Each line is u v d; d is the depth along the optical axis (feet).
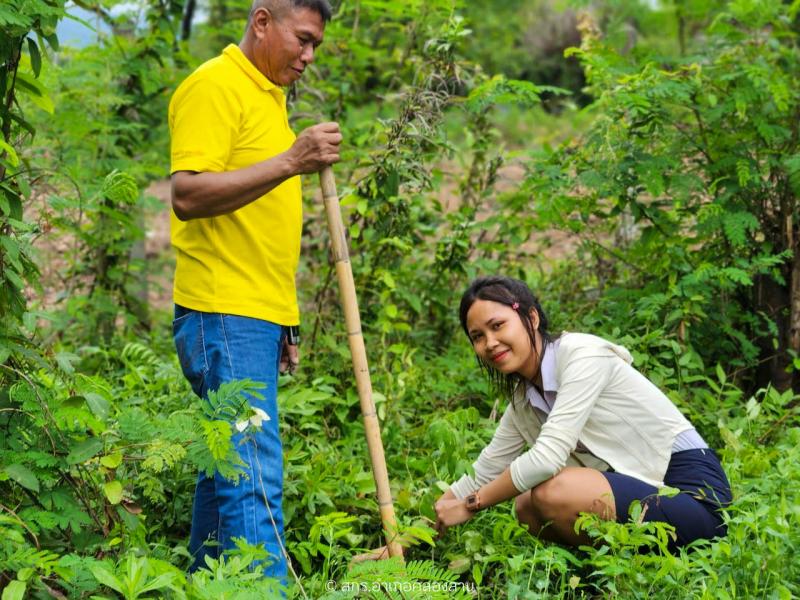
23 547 8.42
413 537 10.75
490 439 13.74
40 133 17.22
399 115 15.79
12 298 9.78
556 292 17.57
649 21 23.31
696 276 14.70
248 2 19.84
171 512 11.85
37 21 9.77
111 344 17.78
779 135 15.76
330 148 10.12
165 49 18.84
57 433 9.30
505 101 16.44
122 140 19.07
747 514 9.86
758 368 15.97
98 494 9.68
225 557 10.00
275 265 10.55
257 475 10.09
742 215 15.14
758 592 9.53
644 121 15.71
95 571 7.89
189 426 9.49
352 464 12.65
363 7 19.97
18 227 9.54
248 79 10.33
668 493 10.41
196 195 9.80
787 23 17.81
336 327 15.78
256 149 10.34
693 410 13.96
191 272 10.36
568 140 16.44
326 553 10.22
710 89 16.62
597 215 16.10
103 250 18.53
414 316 17.42
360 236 16.07
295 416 13.96
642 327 14.96
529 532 11.32
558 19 47.57
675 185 15.21
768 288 15.83
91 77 18.30
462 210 17.28
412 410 14.61
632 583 9.65
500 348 11.07
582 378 10.87
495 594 10.52
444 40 16.37
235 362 10.25
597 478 10.75
